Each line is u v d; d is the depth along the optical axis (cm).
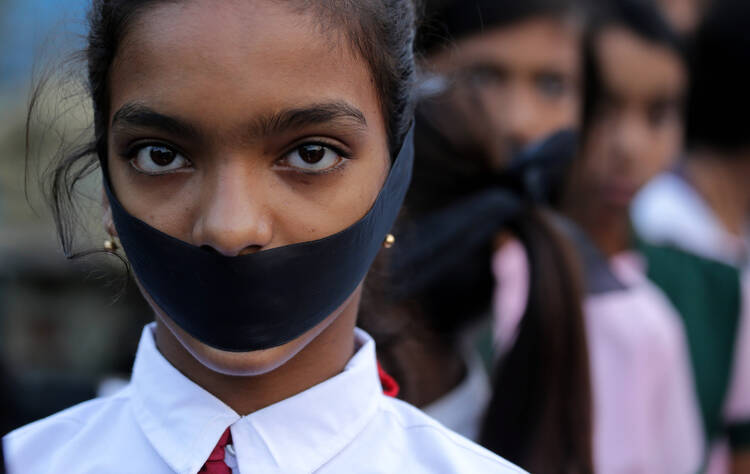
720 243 282
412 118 123
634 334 208
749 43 277
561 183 215
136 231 102
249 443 109
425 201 189
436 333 182
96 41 110
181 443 110
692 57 285
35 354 362
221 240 96
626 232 247
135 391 117
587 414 175
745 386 235
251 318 101
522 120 217
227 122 97
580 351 178
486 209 185
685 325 234
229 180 98
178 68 97
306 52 99
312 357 112
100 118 110
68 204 123
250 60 97
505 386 179
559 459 173
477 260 192
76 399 223
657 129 247
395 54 116
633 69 238
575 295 180
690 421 217
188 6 98
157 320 117
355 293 116
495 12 218
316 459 112
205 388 112
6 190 356
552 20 220
